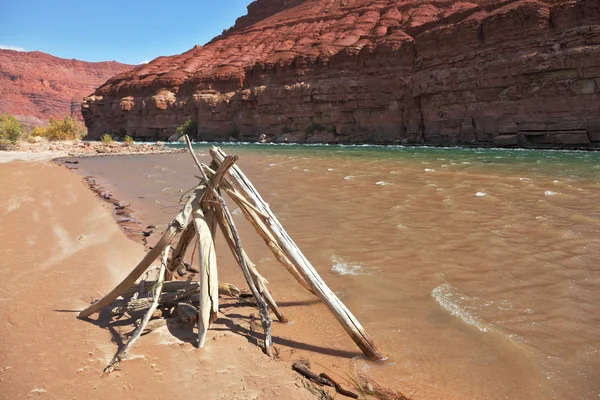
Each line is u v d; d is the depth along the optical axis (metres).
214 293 3.87
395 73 48.94
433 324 4.19
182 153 34.16
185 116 70.69
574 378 3.19
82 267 5.71
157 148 39.31
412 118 46.94
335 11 78.31
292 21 82.94
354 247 6.89
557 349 3.61
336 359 3.63
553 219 8.28
